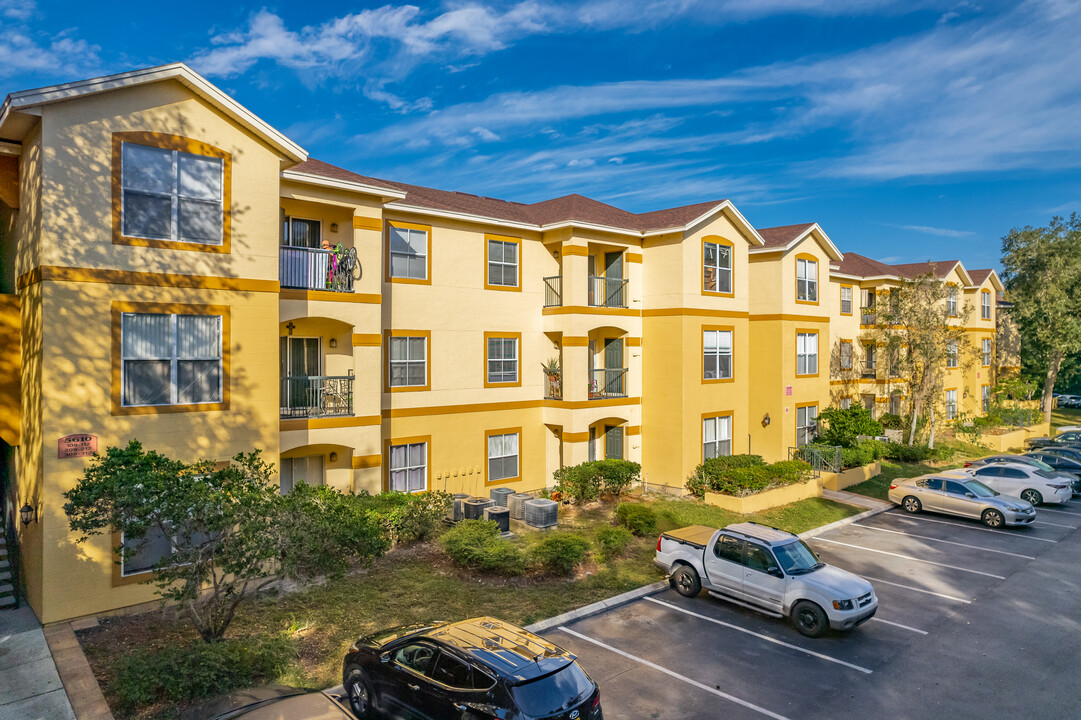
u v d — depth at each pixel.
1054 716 10.01
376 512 15.84
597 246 24.12
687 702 10.17
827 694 10.55
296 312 16.16
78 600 11.98
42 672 10.07
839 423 28.34
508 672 7.67
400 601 13.23
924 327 32.88
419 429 20.16
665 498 23.47
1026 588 15.91
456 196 24.62
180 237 13.25
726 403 25.55
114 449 10.09
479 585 14.41
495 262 22.08
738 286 26.06
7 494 15.16
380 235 17.86
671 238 23.95
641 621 13.32
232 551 9.69
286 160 14.80
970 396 42.72
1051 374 48.72
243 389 13.96
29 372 12.84
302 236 17.84
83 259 12.12
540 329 23.36
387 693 8.82
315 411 17.03
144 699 8.97
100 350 12.28
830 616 12.33
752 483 22.53
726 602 14.52
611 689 10.52
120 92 12.52
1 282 16.36
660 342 24.33
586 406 22.80
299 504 10.38
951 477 23.45
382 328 19.20
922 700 10.42
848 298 36.44
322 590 13.57
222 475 10.20
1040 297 45.72
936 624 13.59
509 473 22.61
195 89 13.24
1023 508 21.61
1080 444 36.31
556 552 15.20
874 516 23.12
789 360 27.91
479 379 21.64
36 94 11.53
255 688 8.76
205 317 13.56
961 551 19.03
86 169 12.16
